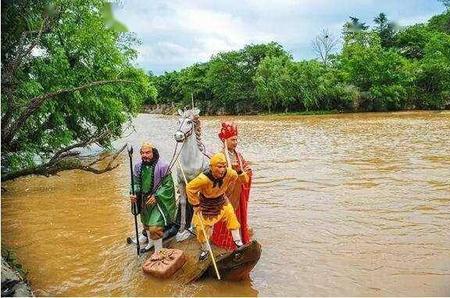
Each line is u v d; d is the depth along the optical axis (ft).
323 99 213.87
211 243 23.62
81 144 37.60
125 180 45.09
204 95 282.56
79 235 27.86
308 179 43.65
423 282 20.43
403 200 34.45
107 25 53.98
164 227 25.11
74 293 20.04
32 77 47.70
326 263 22.81
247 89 254.47
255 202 35.19
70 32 51.67
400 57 210.59
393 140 75.97
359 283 20.47
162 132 114.01
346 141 77.66
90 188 41.50
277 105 236.22
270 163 54.75
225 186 21.94
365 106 202.28
